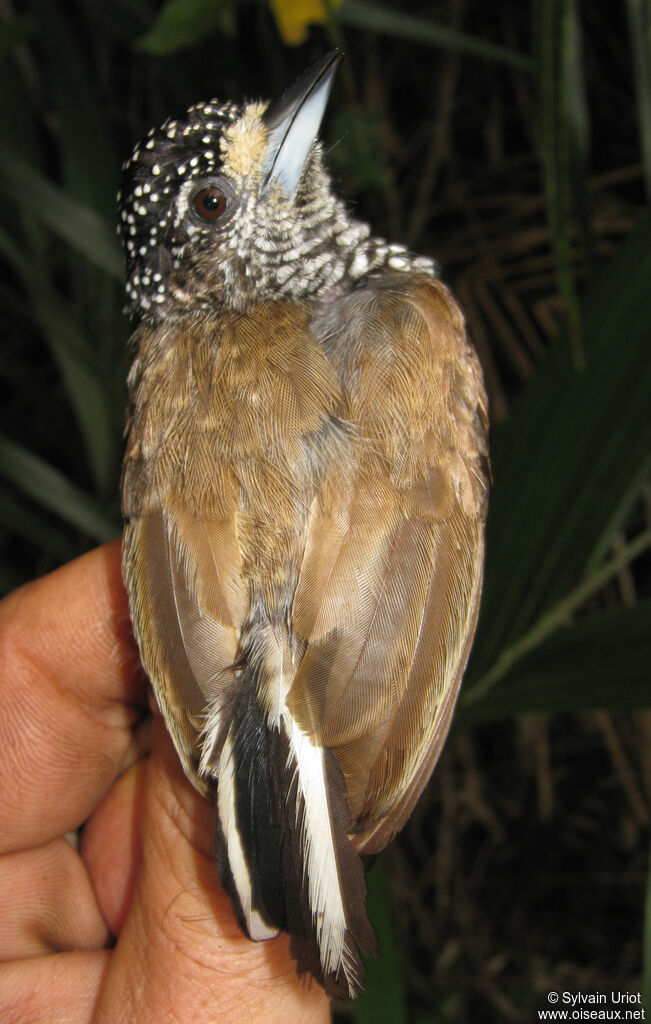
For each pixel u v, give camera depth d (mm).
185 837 149
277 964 149
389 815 147
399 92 288
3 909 169
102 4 224
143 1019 148
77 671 167
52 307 217
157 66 260
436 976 268
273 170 161
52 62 214
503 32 279
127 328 227
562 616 172
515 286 264
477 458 155
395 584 142
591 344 171
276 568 142
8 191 203
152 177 161
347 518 142
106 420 223
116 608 166
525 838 277
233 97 274
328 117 275
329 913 138
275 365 148
